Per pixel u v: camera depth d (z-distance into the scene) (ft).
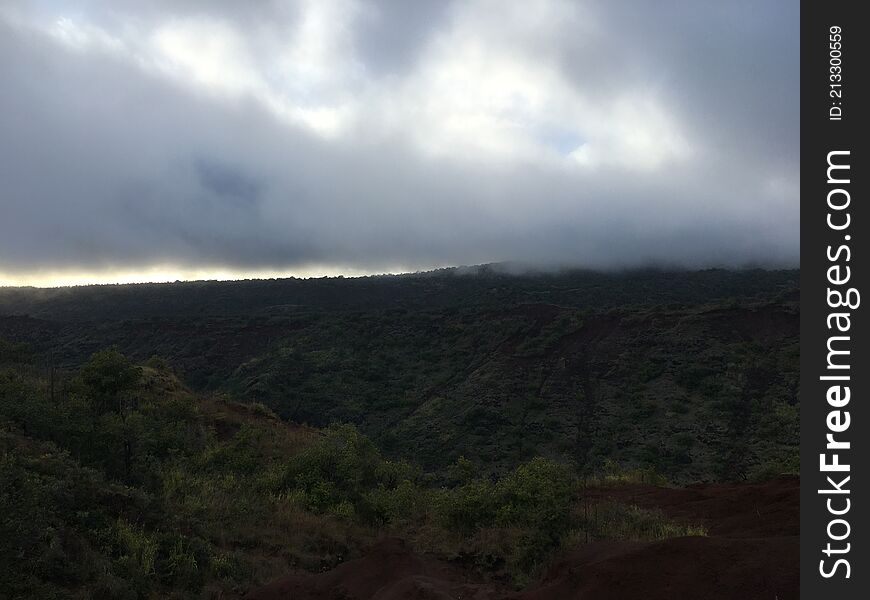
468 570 25.05
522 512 29.09
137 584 20.67
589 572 18.75
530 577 23.36
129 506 26.16
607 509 32.48
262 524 30.66
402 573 22.48
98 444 33.14
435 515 32.96
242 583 23.41
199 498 31.58
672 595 16.83
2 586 17.31
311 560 27.27
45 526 20.53
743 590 16.44
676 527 29.50
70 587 19.29
